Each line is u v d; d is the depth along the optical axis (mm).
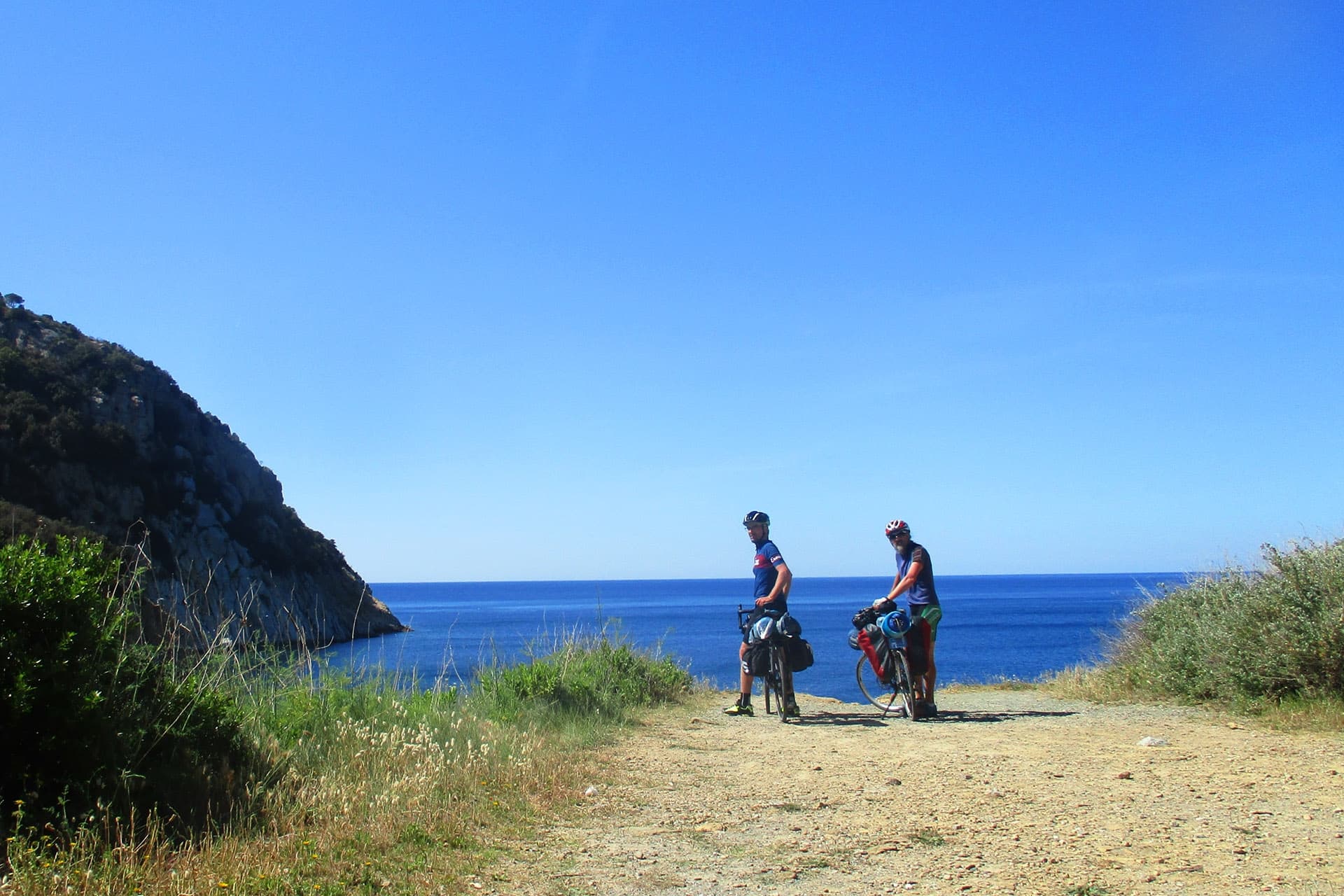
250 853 4664
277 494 64938
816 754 8250
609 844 5246
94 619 5180
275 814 5375
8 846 4211
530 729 8719
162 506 45281
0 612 4766
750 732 10047
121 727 5129
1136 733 9086
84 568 5223
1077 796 6090
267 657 8266
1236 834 5016
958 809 5805
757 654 11422
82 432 41250
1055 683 14484
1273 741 8250
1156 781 6527
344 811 5492
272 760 6277
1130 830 5172
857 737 9352
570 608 126688
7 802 4562
